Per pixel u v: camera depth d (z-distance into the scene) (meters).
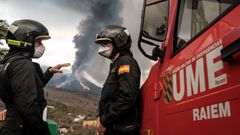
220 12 2.18
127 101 3.14
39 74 3.52
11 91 3.14
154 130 2.84
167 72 2.70
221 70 1.92
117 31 3.50
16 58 3.16
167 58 2.82
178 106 2.41
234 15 1.96
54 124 4.28
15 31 3.28
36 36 3.35
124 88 3.15
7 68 3.15
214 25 2.16
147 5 2.93
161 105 2.73
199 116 2.10
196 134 2.12
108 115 3.20
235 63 1.80
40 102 3.21
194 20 2.52
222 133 1.85
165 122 2.61
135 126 3.22
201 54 2.17
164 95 2.69
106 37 3.50
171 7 3.01
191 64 2.29
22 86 3.02
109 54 3.54
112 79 3.33
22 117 3.07
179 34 2.71
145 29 2.90
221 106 1.87
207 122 2.00
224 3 2.15
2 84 3.19
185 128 2.27
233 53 1.78
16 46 3.31
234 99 1.77
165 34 2.89
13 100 3.15
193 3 2.59
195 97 2.18
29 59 3.35
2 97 3.21
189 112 2.22
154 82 2.97
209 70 2.04
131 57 3.35
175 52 2.66
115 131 3.25
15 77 3.06
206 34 2.23
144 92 3.22
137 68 3.29
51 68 4.09
